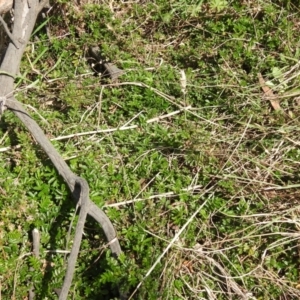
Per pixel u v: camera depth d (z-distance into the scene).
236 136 1.08
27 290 0.93
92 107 1.13
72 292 0.92
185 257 0.96
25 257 0.96
